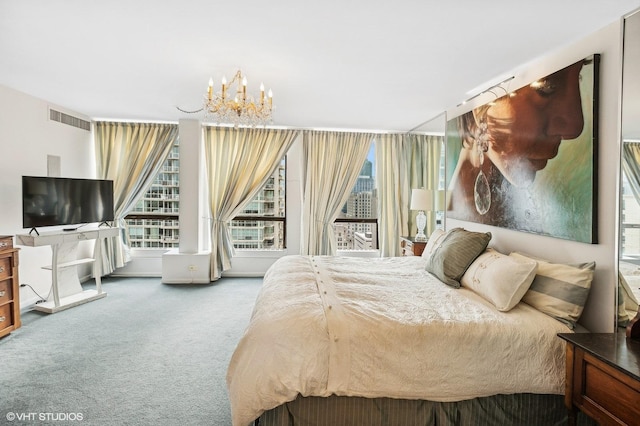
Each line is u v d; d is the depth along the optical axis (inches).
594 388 57.4
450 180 155.9
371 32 87.8
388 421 69.4
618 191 74.5
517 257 95.0
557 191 90.0
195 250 197.3
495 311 79.6
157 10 79.0
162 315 143.0
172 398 85.4
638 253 70.9
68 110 176.1
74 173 181.6
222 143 202.2
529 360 69.0
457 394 68.0
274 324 69.7
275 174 215.2
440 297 89.7
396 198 209.5
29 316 139.3
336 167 208.7
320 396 67.1
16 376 94.2
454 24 82.7
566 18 77.7
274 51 100.2
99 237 163.9
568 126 86.5
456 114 151.3
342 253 217.2
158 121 199.3
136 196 203.2
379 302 83.8
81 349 111.0
